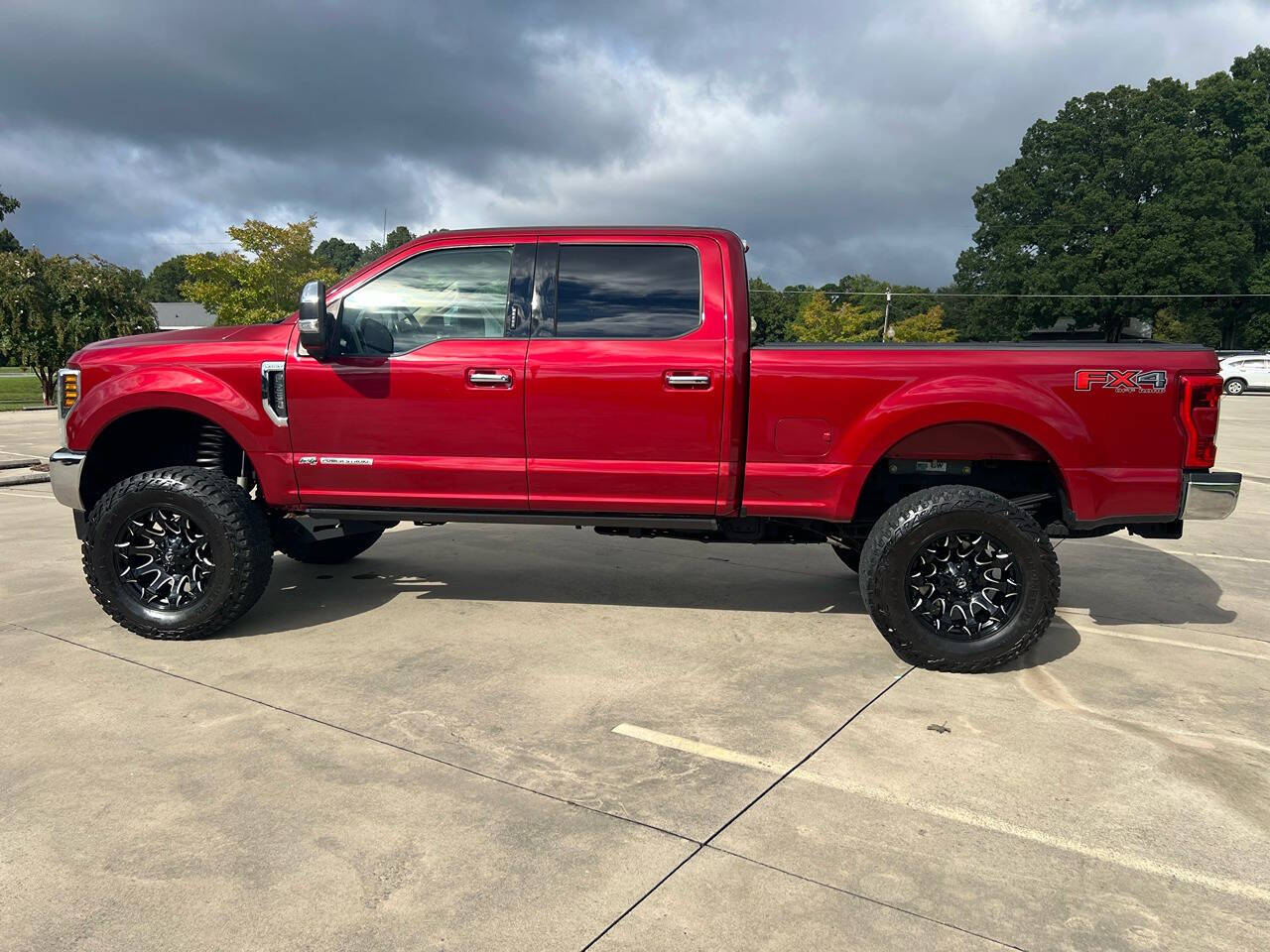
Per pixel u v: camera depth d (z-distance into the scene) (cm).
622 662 397
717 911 217
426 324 425
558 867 236
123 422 448
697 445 404
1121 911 220
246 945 203
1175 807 272
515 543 661
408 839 248
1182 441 380
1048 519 430
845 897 224
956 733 325
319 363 418
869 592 385
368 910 216
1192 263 5194
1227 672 394
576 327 413
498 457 414
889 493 441
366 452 421
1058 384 380
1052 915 218
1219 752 312
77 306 2408
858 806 270
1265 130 5850
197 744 308
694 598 511
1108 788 284
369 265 425
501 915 215
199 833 250
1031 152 5828
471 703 348
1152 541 718
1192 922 216
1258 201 5438
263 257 3244
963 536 384
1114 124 5584
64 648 412
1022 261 5672
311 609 480
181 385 422
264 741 311
